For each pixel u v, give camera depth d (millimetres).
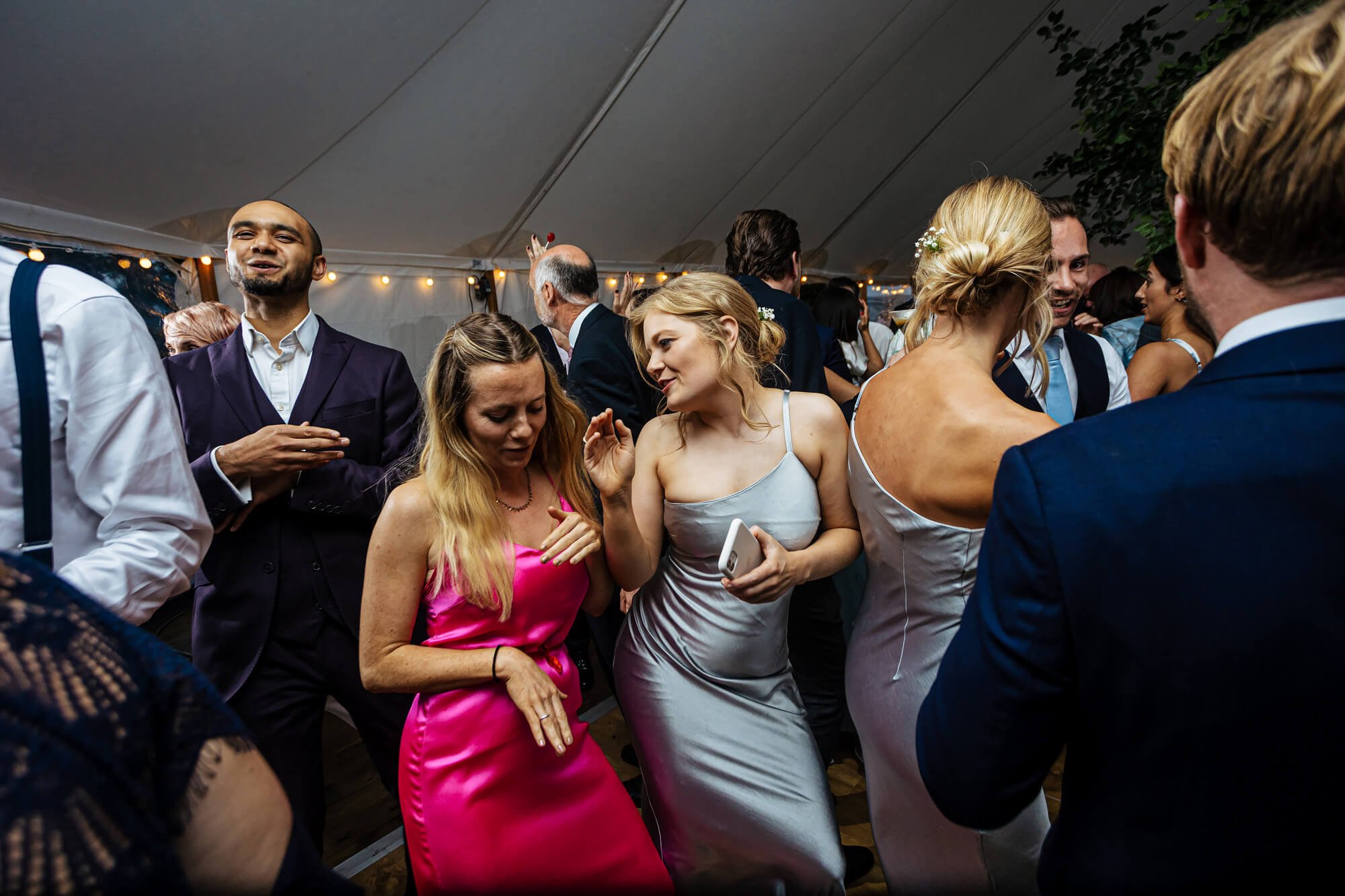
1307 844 492
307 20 2693
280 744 1555
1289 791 492
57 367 1011
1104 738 583
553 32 3514
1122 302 3340
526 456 1241
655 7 3742
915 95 5719
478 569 1182
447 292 4773
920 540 1108
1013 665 605
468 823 1168
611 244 5586
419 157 3791
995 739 640
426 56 3221
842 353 3107
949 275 1054
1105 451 565
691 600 1484
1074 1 5387
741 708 1474
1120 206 3979
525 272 5219
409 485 1204
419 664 1182
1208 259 556
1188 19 5652
